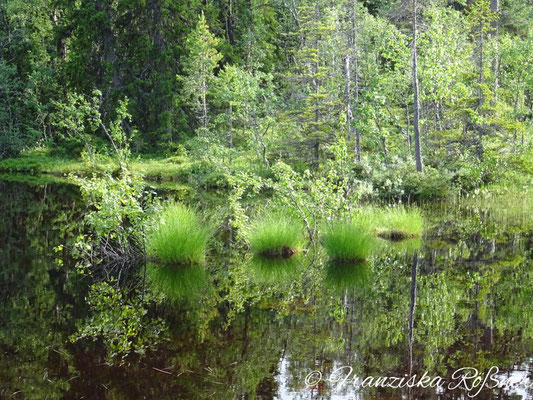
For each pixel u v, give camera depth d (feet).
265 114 80.18
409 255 30.81
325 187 32.86
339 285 24.44
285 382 14.21
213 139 75.72
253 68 108.99
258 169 70.54
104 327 18.72
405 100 74.28
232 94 72.84
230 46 103.24
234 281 25.11
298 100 80.69
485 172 61.82
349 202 33.96
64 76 98.43
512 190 59.72
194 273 26.61
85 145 87.92
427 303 21.63
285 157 74.38
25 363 15.58
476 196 57.00
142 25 96.58
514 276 26.21
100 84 94.53
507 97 78.69
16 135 94.58
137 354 16.22
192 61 85.71
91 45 92.89
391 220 37.42
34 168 83.15
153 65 94.63
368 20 80.53
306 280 25.30
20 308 20.90
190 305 21.43
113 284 24.41
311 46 95.40
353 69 76.48
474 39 77.10
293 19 121.29
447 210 49.08
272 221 31.99
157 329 18.56
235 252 31.76
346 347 16.69
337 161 34.27
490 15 73.15
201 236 29.04
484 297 22.52
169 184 70.13
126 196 30.12
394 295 22.77
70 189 64.90
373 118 65.46
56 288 23.76
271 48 112.88
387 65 80.18
